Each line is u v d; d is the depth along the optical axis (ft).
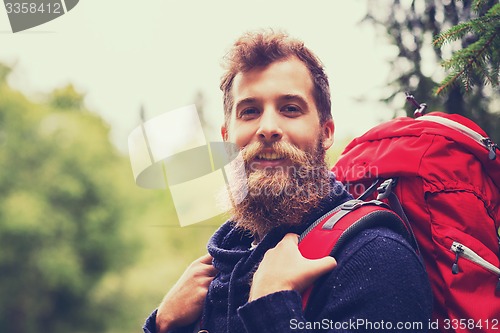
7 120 107.24
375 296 4.88
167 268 88.63
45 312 95.55
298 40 5.81
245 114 5.66
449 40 6.73
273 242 5.54
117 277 100.73
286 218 5.48
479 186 5.74
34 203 98.22
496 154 5.91
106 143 114.93
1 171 101.96
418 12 7.96
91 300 97.45
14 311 94.73
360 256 5.01
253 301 4.96
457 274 5.38
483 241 5.64
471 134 5.93
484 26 6.64
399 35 8.11
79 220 102.27
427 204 5.64
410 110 8.04
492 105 7.80
